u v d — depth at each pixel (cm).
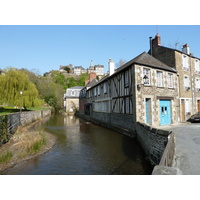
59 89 4169
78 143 799
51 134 1041
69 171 469
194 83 1342
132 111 920
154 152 514
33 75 3706
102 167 497
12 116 979
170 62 1190
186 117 1205
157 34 1331
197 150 473
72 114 3011
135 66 899
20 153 623
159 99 1012
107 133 1039
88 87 2244
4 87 1541
